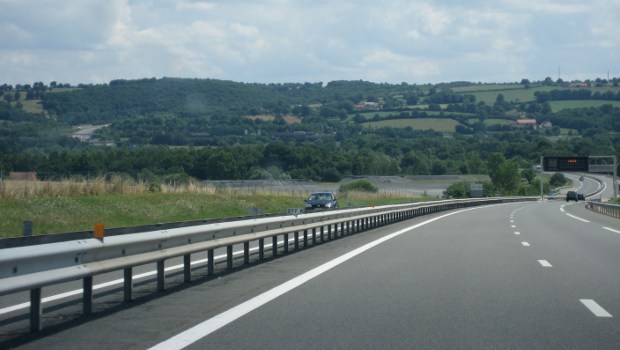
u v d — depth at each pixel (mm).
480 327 8812
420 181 128875
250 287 12266
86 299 9703
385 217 36281
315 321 9188
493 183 145875
